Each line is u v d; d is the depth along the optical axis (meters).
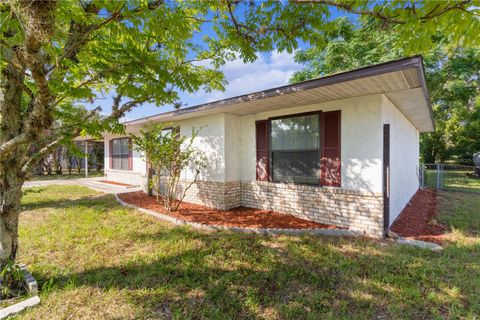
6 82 2.39
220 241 4.08
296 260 3.39
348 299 2.52
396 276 2.91
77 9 1.80
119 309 2.38
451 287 2.67
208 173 6.75
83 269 3.16
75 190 9.64
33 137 2.28
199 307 2.42
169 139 6.32
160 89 3.10
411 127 8.68
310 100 4.86
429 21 1.80
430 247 3.76
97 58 2.66
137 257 3.49
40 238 4.21
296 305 2.43
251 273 3.05
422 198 8.16
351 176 4.71
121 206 6.77
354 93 4.34
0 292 2.49
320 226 4.91
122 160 11.91
